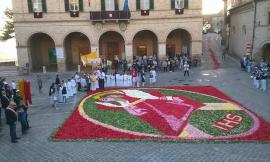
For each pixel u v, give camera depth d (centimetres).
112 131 1812
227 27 5938
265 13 3984
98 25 4431
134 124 1922
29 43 4484
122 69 4400
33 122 2081
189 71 4134
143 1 4419
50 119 2141
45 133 1844
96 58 3712
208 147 1545
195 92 2792
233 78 3506
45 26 4400
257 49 4169
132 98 2630
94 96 2778
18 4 4319
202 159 1406
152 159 1426
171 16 4450
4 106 2009
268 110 2166
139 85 3297
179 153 1484
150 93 2814
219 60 4962
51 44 4922
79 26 4434
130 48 4528
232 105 2303
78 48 4959
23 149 1606
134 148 1564
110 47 4953
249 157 1413
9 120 1688
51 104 2584
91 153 1520
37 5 4350
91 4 4381
